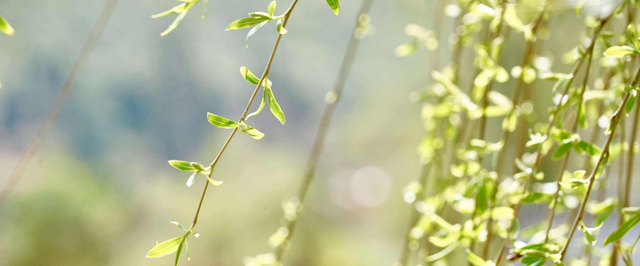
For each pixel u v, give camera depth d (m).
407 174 5.81
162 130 5.19
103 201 4.58
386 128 6.06
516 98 1.45
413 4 4.23
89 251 4.34
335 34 5.32
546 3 1.45
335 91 1.69
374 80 5.88
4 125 4.24
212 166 1.21
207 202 5.01
